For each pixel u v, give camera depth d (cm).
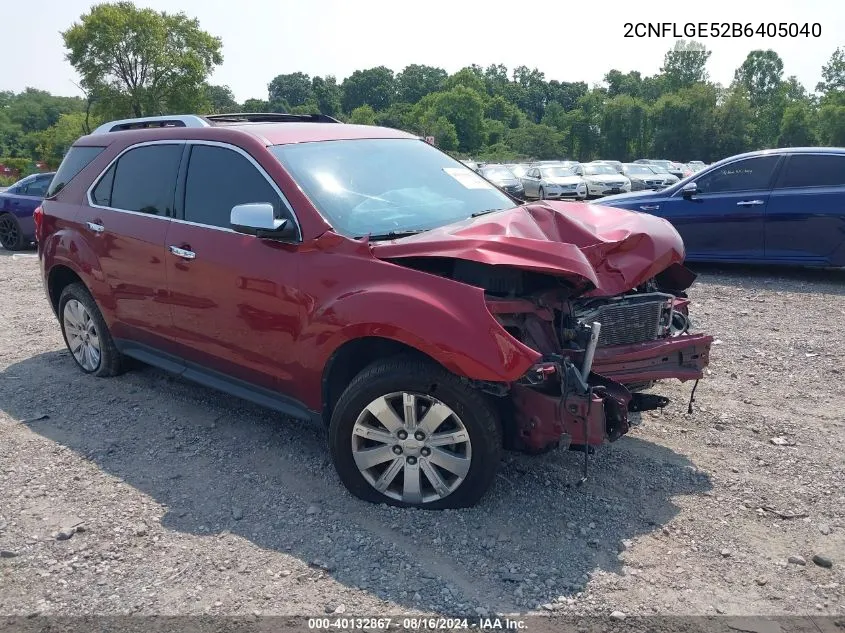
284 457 442
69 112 14912
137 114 5769
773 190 943
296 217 400
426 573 326
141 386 569
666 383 554
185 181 470
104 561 342
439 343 336
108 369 581
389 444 368
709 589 313
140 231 492
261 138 440
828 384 549
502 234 374
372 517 370
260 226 384
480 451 353
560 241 388
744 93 9462
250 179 430
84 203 553
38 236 602
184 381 579
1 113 13962
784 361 603
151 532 366
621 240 386
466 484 360
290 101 16475
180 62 5722
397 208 426
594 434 340
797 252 934
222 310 437
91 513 384
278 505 387
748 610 299
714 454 436
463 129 12219
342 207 410
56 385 578
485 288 359
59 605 312
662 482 403
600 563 331
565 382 341
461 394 347
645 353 387
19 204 1467
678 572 324
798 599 305
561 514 370
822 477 405
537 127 11012
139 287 499
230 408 523
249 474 422
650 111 9806
